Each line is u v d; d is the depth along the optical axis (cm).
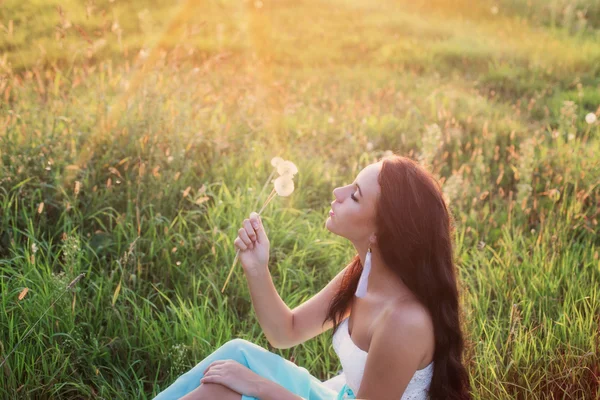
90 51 583
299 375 252
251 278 268
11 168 452
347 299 266
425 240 224
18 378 315
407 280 229
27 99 570
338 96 843
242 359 248
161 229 448
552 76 989
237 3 1213
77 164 471
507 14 1380
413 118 759
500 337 363
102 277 377
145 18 771
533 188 596
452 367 233
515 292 411
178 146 496
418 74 1005
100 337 352
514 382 335
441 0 1420
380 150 636
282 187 261
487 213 522
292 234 467
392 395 229
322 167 586
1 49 826
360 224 235
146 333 348
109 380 341
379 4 1404
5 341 330
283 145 645
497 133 730
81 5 1018
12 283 373
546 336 358
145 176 475
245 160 563
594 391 333
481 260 452
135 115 517
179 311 381
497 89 941
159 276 416
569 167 591
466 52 1077
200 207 481
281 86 826
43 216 432
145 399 313
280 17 1239
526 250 475
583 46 1119
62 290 346
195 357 338
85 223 450
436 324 229
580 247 471
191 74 636
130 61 829
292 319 278
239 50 998
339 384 273
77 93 598
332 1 1386
